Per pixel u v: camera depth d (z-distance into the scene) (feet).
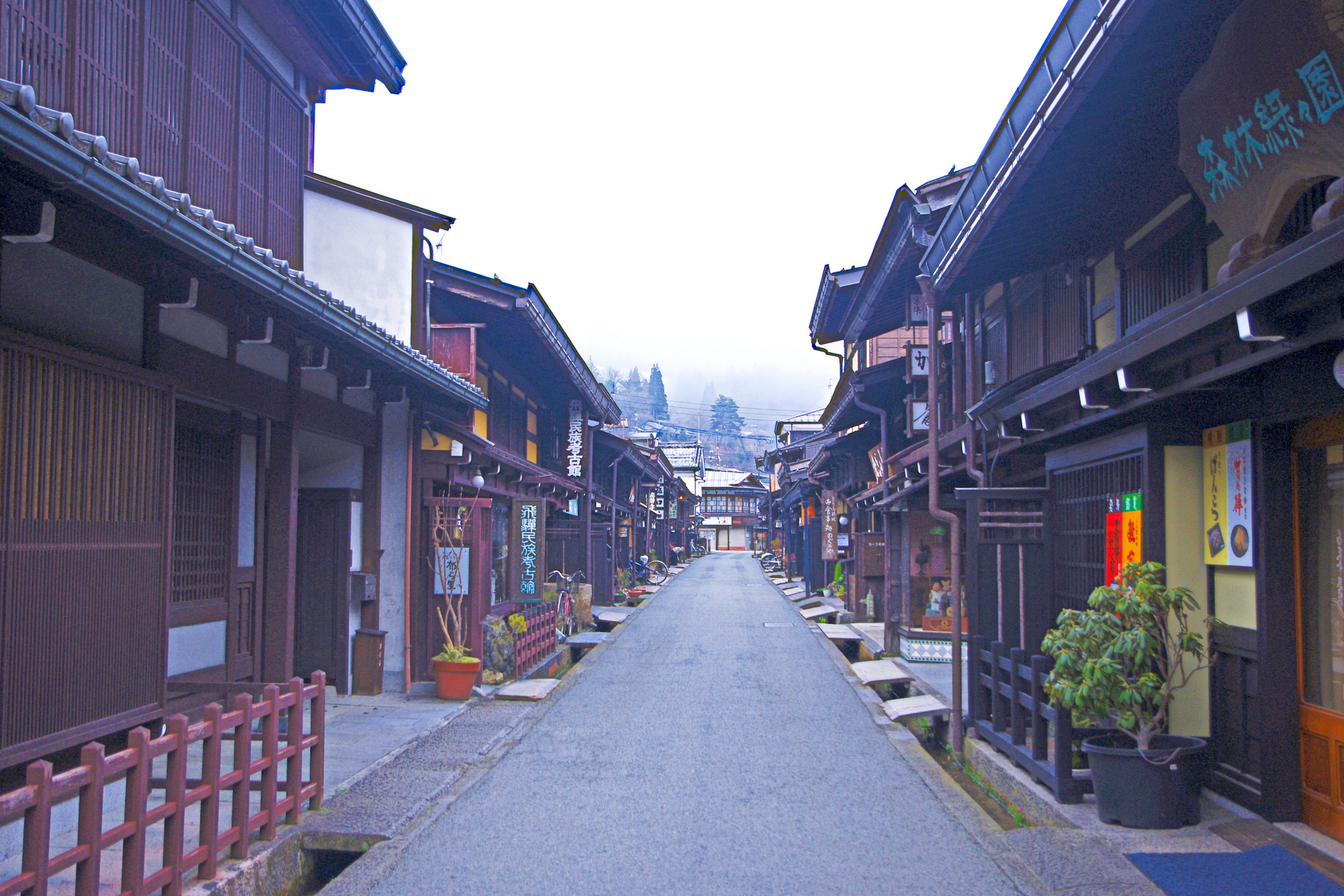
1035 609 26.61
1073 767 22.59
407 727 29.99
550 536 74.49
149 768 13.83
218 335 22.81
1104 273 26.81
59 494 16.16
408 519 36.83
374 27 29.37
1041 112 17.12
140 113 21.68
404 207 37.35
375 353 25.90
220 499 26.35
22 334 15.21
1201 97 15.51
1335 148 13.20
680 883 16.79
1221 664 20.85
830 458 76.18
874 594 64.64
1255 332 13.47
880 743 28.81
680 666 45.85
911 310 41.63
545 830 19.89
